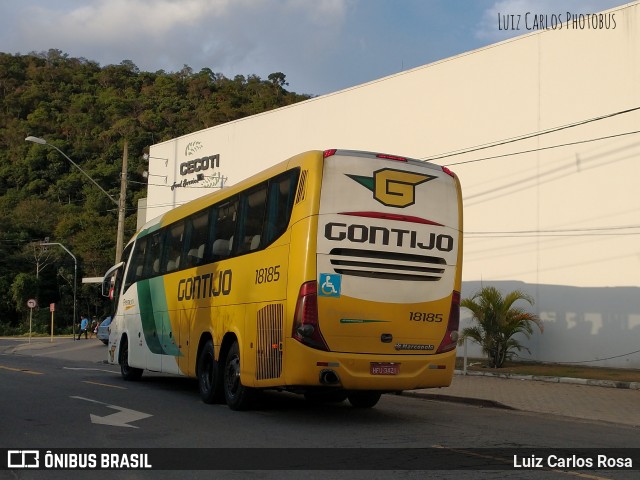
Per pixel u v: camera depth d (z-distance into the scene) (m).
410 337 9.98
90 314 71.19
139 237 17.50
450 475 6.67
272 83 89.12
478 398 13.86
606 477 6.77
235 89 83.88
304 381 9.50
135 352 16.73
